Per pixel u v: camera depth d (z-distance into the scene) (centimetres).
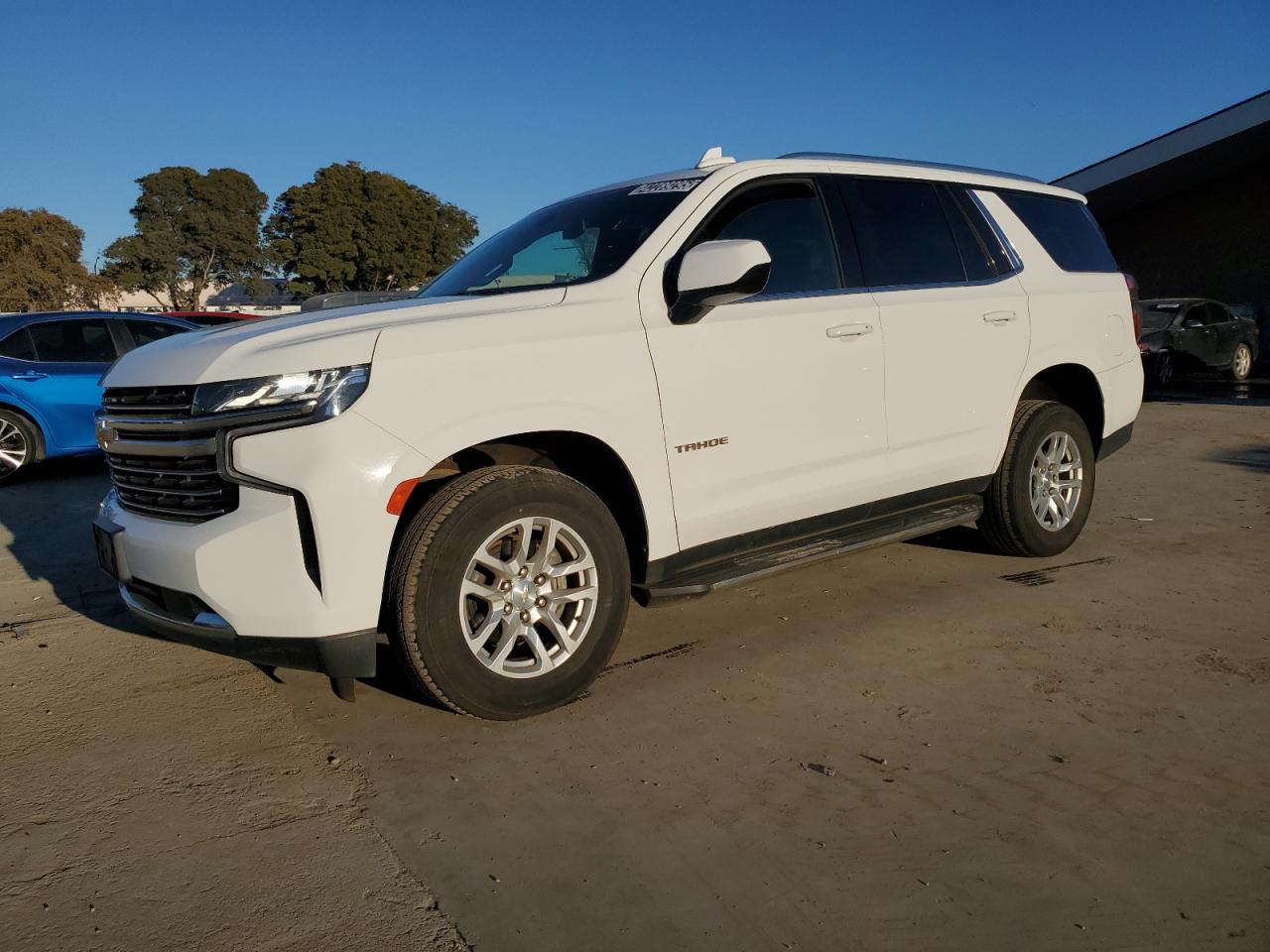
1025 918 218
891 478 420
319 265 5241
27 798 279
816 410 387
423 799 276
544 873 239
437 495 302
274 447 280
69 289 5694
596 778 285
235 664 383
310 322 323
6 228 5466
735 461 364
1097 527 588
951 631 405
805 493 388
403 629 294
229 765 298
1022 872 235
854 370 399
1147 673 355
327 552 280
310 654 287
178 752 307
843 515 410
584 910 224
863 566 505
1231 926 213
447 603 297
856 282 414
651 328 344
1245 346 1756
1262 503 644
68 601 477
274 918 223
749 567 370
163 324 943
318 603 283
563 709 335
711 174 388
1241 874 232
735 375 361
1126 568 493
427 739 313
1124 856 241
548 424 314
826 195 417
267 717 333
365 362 287
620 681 359
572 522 320
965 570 494
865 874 236
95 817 268
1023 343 471
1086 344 506
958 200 473
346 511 280
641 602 361
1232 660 366
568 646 324
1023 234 497
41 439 842
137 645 409
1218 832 250
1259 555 512
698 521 356
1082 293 512
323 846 253
